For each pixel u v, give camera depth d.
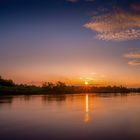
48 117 33.69
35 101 69.25
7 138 20.95
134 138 20.52
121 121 29.70
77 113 38.38
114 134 22.11
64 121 29.94
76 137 21.05
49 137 21.19
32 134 22.31
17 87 159.00
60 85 183.25
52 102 65.25
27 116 34.81
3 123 28.66
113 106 51.25
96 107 49.06
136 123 28.08
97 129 24.55
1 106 51.69
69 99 82.06
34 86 170.38
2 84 161.12
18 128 25.39
